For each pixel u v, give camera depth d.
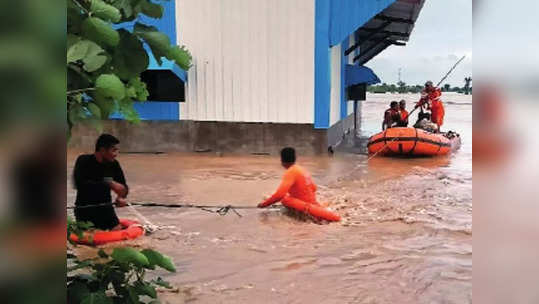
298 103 13.04
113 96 1.56
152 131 13.76
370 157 13.27
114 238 5.88
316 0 12.52
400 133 13.23
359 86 19.33
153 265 1.93
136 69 1.78
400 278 4.95
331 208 7.76
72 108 1.53
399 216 7.23
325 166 11.77
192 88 13.46
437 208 7.71
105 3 1.57
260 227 6.75
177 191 9.05
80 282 1.83
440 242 6.06
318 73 12.80
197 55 13.30
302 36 12.76
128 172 10.93
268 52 13.00
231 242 6.09
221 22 13.09
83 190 6.06
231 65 13.22
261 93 13.20
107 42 1.52
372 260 5.46
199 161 12.34
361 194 8.78
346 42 17.17
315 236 6.34
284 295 4.55
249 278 4.94
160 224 6.84
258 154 13.38
